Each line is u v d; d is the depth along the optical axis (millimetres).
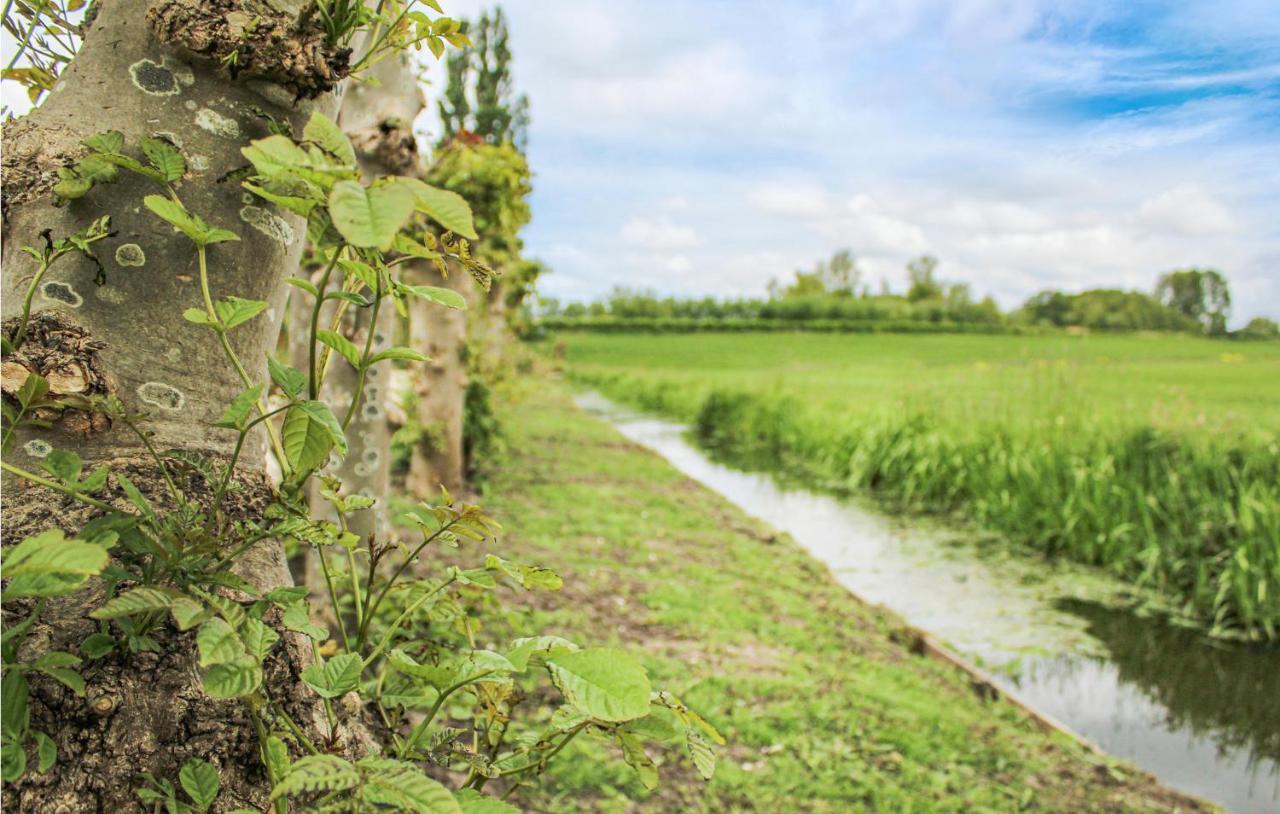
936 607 6648
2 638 736
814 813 3326
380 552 1087
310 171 646
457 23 1050
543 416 17094
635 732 1000
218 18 997
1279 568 6410
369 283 818
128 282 981
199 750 892
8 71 1103
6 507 904
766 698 4281
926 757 3906
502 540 6453
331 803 755
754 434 17328
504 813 798
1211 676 5516
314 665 983
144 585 827
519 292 10461
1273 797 4035
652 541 7258
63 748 821
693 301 71375
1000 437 10578
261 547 1026
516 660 854
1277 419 9086
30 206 970
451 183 5906
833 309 69125
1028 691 5203
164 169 900
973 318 66188
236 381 1057
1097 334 37469
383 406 3783
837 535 9000
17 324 934
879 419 12875
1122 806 3660
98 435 954
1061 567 7879
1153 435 8875
